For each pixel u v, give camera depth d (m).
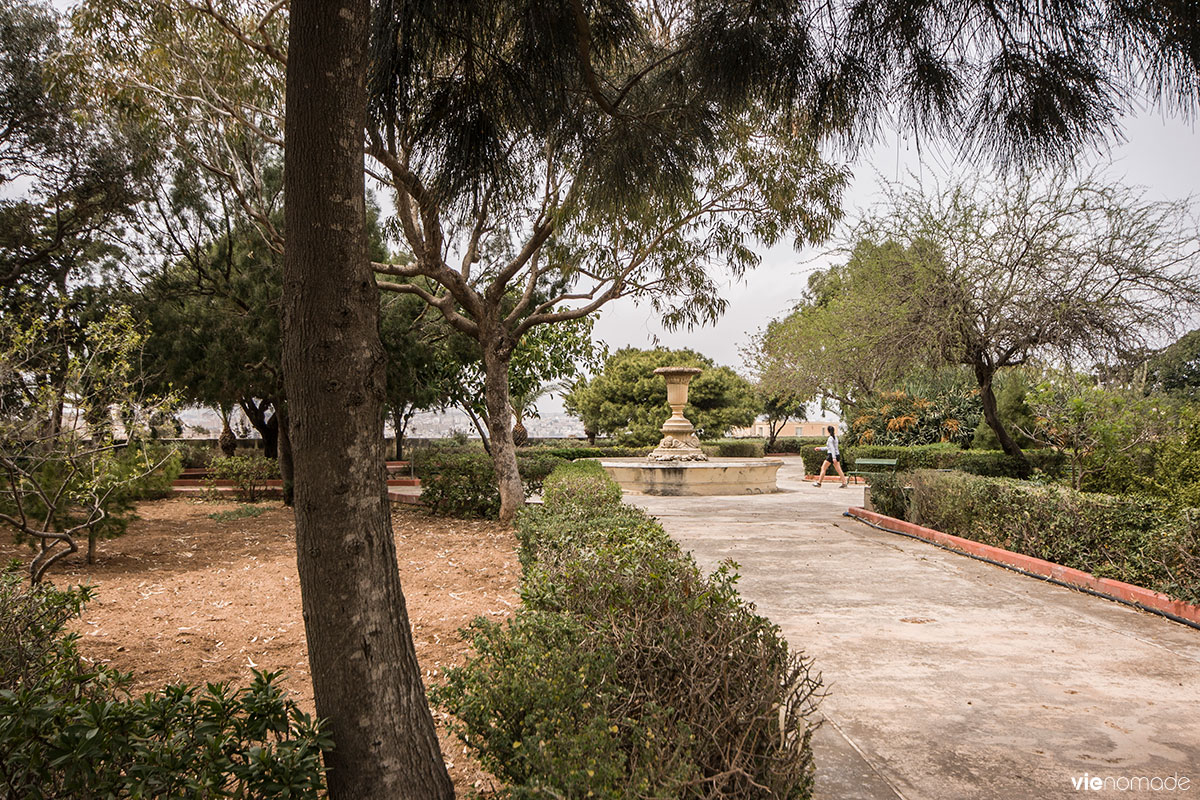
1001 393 17.45
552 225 8.95
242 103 8.84
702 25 3.14
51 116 12.23
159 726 1.94
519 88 3.14
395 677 2.12
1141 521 6.29
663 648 2.32
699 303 10.98
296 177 2.04
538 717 2.09
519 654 2.48
